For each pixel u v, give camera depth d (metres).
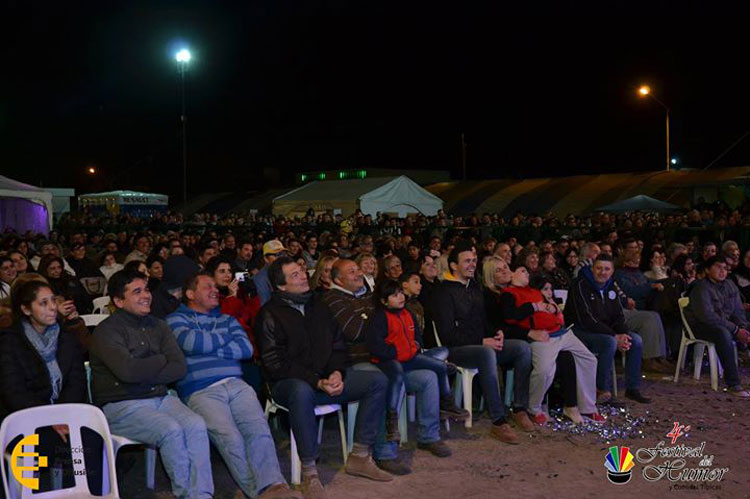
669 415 6.25
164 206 35.94
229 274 6.09
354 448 4.84
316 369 4.79
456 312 5.91
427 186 37.38
